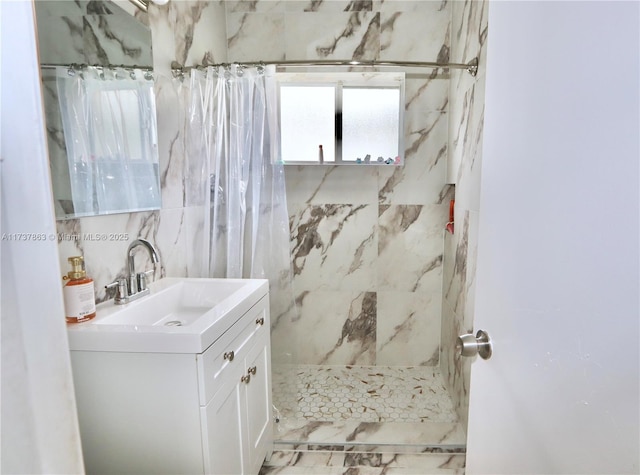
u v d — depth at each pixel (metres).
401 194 2.26
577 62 0.40
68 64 1.00
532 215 0.50
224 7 2.16
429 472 1.55
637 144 0.32
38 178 0.31
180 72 1.59
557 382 0.45
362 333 2.42
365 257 2.34
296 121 2.22
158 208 1.44
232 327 1.10
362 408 1.96
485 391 0.68
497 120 0.62
